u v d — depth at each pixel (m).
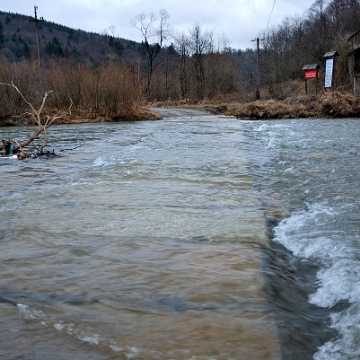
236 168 9.45
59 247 4.70
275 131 18.14
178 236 5.01
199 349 2.80
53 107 29.44
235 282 3.76
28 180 8.70
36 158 11.66
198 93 57.25
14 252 4.57
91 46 125.38
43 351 2.78
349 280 3.71
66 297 3.55
